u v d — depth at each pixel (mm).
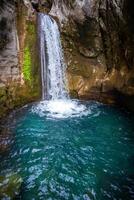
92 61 16109
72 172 8578
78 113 13641
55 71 16328
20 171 8461
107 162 9211
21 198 7273
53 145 10211
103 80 15445
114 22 14047
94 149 10062
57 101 15523
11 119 12281
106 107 14828
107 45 15188
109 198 7422
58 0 17250
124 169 8812
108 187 7879
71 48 16500
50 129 11523
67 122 12367
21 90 14016
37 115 13016
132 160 9367
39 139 10594
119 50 14273
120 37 13875
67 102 15453
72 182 8078
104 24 14898
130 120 12906
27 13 14367
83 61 16344
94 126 12078
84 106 14859
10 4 13125
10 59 13195
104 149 10078
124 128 11945
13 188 7363
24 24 14156
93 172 8609
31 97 14641
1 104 12438
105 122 12555
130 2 12156
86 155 9625
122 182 8125
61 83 16609
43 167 8758
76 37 16203
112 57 15031
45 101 15219
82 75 16328
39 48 15109
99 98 15828
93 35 15672
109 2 14023
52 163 9016
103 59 15781
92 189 7773
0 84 12477
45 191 7648
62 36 16578
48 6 18906
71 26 16266
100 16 14992
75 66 16500
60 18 16844
